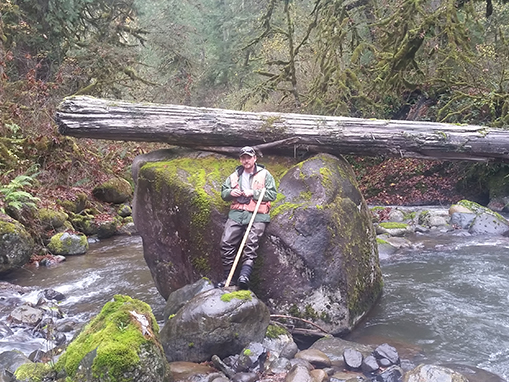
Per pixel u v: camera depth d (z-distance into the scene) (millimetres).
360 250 5121
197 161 5207
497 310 5086
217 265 4648
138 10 17391
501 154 5527
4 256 6461
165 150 5574
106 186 10820
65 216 8727
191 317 3725
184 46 19422
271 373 3570
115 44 16688
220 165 5109
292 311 4555
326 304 4582
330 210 4703
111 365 2852
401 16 10805
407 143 5426
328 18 12867
